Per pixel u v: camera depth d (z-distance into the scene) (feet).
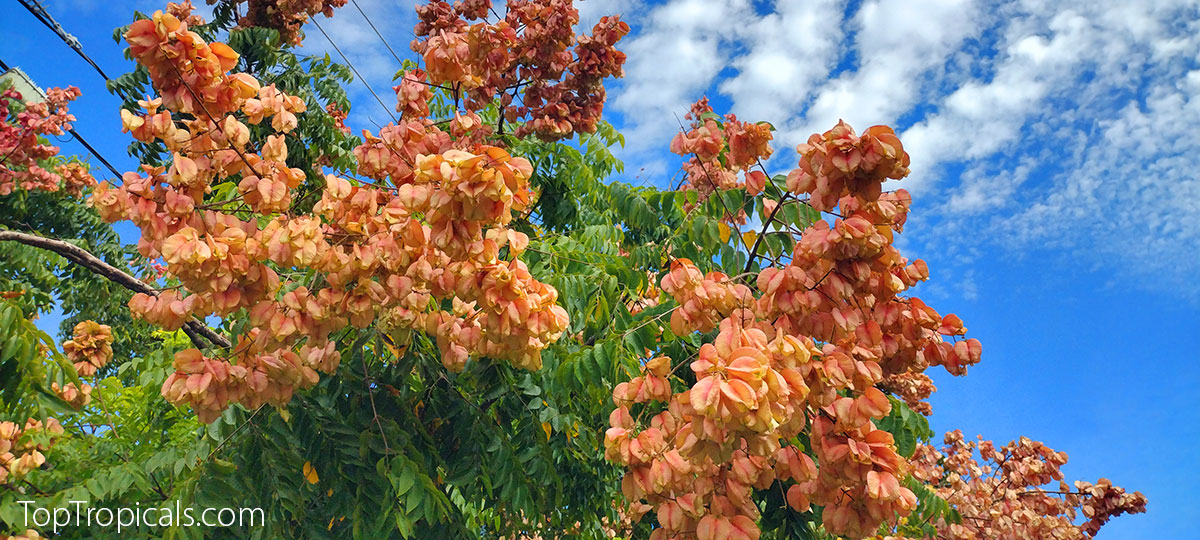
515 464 10.99
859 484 7.50
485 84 13.85
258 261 8.11
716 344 6.93
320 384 10.54
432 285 8.51
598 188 17.13
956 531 18.81
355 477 10.38
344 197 8.61
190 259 7.32
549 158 15.84
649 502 7.94
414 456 10.52
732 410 6.22
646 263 13.37
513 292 8.13
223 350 10.58
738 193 12.43
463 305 9.72
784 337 7.08
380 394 10.98
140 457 13.16
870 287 7.78
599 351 10.39
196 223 7.96
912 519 16.70
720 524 7.45
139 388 14.21
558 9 13.84
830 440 7.53
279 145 8.83
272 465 10.12
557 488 11.42
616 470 13.94
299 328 8.42
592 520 14.05
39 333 9.70
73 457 12.71
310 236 7.88
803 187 7.73
